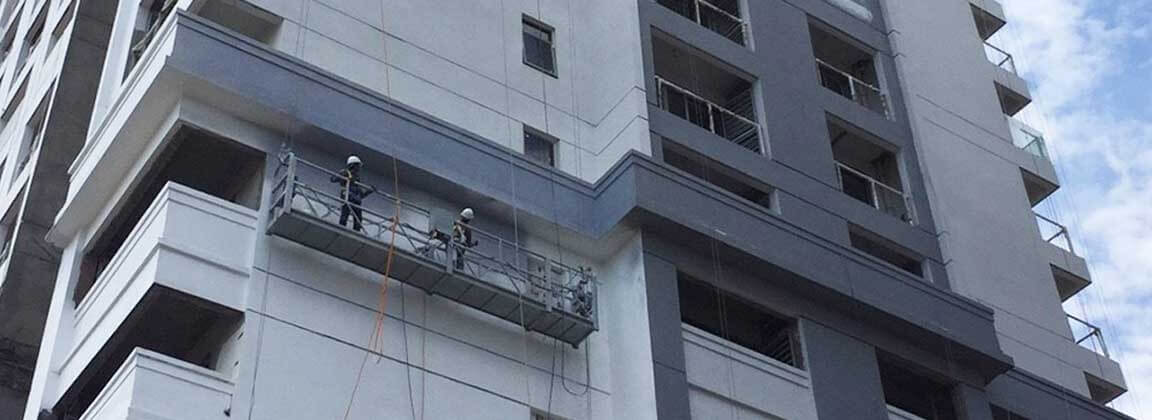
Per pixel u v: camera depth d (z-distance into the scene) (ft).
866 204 137.39
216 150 105.50
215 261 97.86
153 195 108.27
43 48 155.22
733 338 122.11
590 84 131.34
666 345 110.83
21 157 141.79
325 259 102.89
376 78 116.06
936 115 156.56
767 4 146.20
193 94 104.78
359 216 103.50
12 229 133.08
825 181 134.00
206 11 113.19
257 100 105.50
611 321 114.83
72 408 103.96
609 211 117.08
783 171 131.03
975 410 128.47
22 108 151.74
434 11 124.36
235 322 97.45
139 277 97.60
